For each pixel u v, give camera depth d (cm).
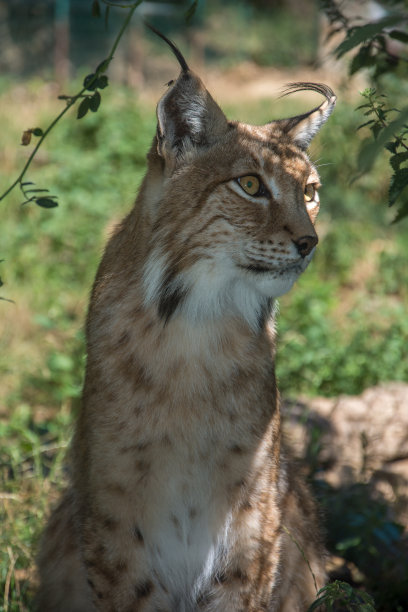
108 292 704
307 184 715
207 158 676
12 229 1780
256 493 707
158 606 720
